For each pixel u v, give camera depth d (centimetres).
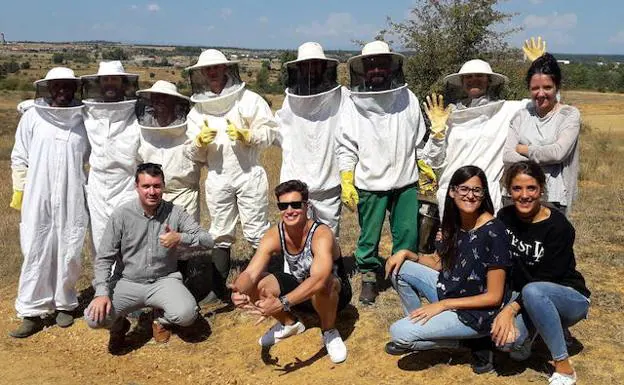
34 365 523
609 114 4119
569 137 433
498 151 495
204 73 541
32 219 552
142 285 519
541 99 444
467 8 1186
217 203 558
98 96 542
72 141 554
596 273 599
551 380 391
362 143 520
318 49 522
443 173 514
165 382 487
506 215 410
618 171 1357
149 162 556
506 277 404
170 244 505
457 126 502
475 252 402
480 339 417
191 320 513
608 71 7512
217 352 514
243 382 470
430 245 540
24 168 569
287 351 494
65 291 573
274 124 554
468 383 414
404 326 409
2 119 3906
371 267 541
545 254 391
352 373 451
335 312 467
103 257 515
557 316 380
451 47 1202
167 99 540
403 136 514
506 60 1206
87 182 572
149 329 568
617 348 444
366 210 529
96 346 549
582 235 723
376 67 500
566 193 447
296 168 551
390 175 516
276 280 461
